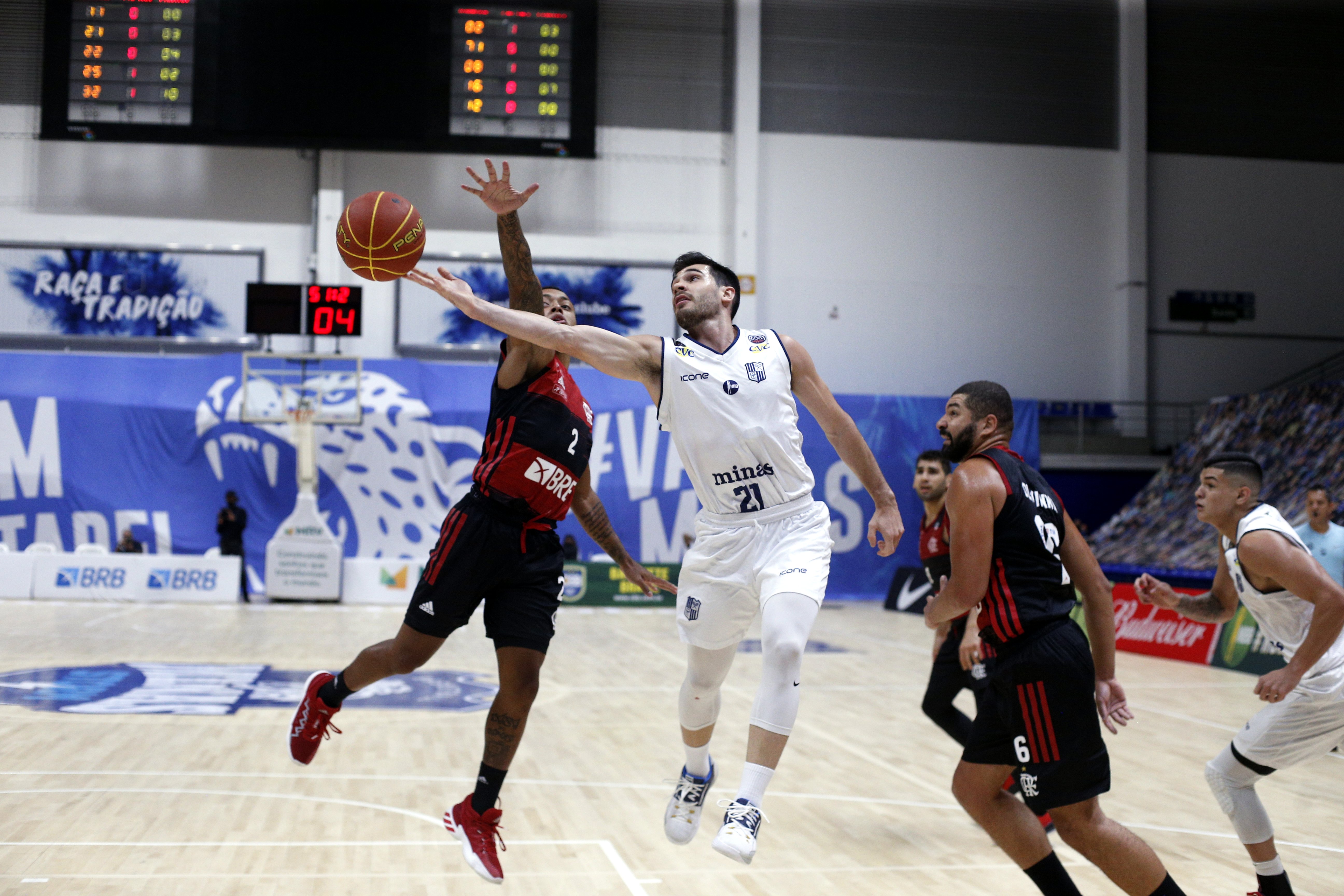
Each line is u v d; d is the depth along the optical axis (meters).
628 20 18.80
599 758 5.51
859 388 19.19
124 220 17.36
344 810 4.30
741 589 2.89
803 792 4.88
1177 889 2.70
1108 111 20.11
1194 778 5.34
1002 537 2.80
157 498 16.38
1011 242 19.78
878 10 19.53
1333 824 4.48
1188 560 15.32
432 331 17.84
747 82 18.69
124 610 13.12
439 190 17.98
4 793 4.40
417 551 16.83
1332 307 20.59
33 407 16.20
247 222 17.62
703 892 3.40
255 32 16.11
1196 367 20.19
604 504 17.31
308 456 15.05
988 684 2.93
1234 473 3.32
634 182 18.67
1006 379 19.62
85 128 16.14
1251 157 20.48
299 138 16.23
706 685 3.02
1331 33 20.70
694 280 2.96
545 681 8.48
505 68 16.91
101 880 3.31
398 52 16.44
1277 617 3.30
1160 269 20.14
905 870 3.68
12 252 17.05
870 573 18.05
